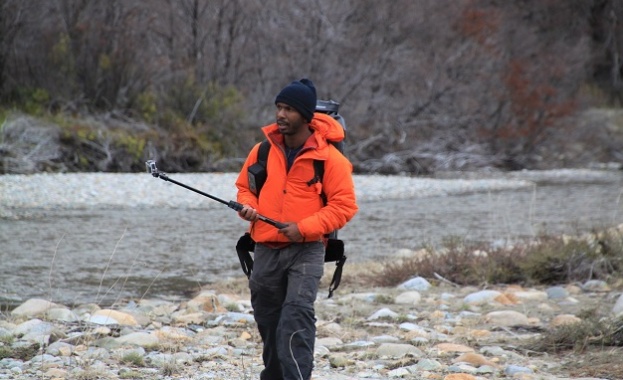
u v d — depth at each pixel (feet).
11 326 74.33
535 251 108.27
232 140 307.78
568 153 367.25
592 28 492.54
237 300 94.17
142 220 176.76
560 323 79.77
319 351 68.54
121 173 264.93
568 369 63.87
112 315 80.02
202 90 312.71
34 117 272.92
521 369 62.39
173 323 80.84
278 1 339.98
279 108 51.96
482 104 353.51
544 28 457.27
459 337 75.31
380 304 92.43
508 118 353.10
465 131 350.23
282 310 51.47
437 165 335.88
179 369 62.18
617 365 63.46
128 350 66.49
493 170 340.80
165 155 284.61
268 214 51.75
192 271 121.29
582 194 249.75
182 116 303.89
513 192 255.29
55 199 200.44
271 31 339.16
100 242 145.79
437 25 355.15
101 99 294.05
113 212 187.73
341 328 79.30
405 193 244.63
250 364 63.57
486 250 113.39
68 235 152.56
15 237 148.46
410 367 63.31
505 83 352.49
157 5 322.34
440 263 109.40
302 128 51.98
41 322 74.90
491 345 72.59
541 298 95.25
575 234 127.75
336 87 338.34
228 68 333.62
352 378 60.13
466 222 182.09
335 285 54.08
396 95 345.92
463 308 89.51
